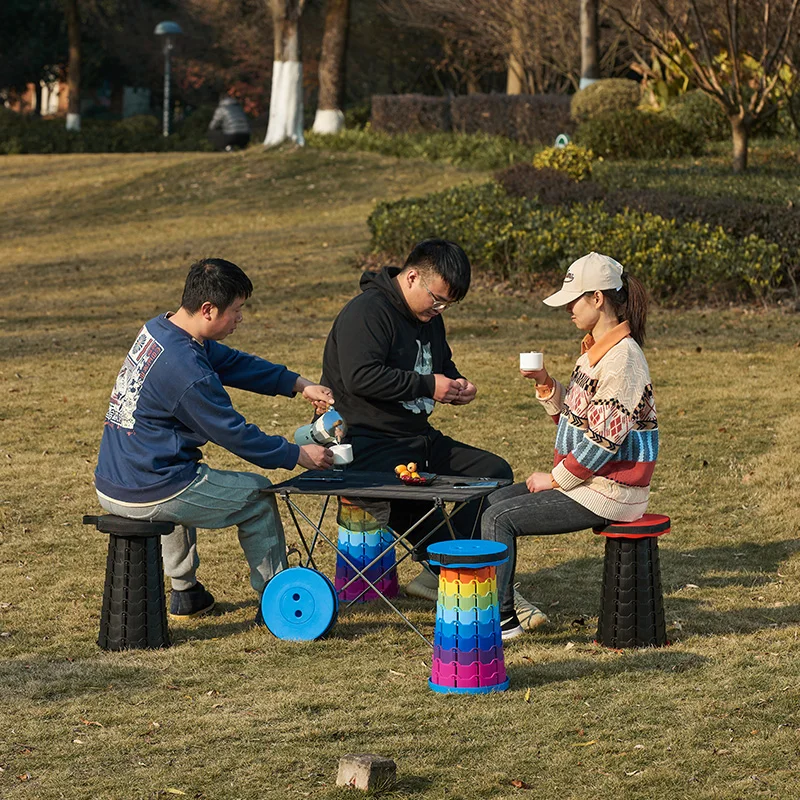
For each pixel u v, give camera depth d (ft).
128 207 127.95
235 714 22.90
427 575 30.81
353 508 30.42
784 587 30.81
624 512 26.12
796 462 42.60
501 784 19.86
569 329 69.72
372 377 28.50
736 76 102.37
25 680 24.94
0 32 273.54
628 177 99.86
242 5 244.01
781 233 75.36
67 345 69.67
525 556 34.53
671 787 19.66
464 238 84.94
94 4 245.65
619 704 23.03
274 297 83.56
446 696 23.70
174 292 88.17
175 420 26.89
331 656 26.35
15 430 50.42
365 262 93.40
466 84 238.07
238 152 147.13
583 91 132.46
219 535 37.04
